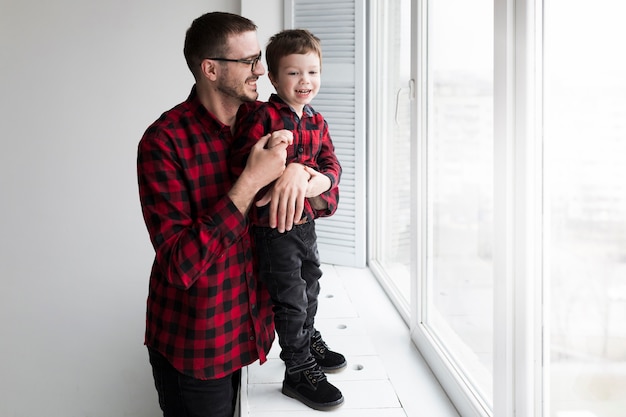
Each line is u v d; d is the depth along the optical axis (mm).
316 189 2027
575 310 1543
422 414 2209
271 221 1957
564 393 1628
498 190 1842
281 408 2225
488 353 2170
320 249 3955
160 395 2094
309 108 2287
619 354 1350
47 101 4340
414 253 2779
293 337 2219
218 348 1970
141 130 4363
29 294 4488
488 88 2100
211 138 1962
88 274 4477
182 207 1884
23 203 4418
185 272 1812
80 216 4430
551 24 1610
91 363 4547
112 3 4262
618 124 1309
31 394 4570
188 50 1930
